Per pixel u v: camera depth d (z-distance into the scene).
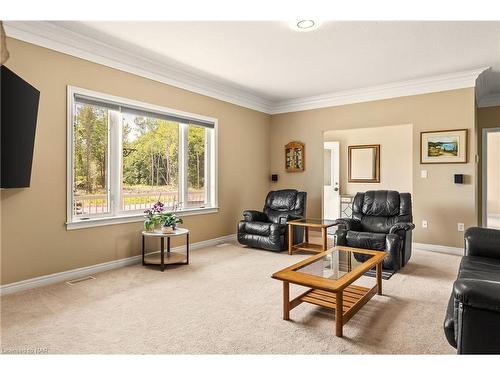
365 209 4.63
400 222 4.14
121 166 4.08
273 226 4.67
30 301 2.84
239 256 4.50
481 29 3.25
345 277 2.35
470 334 1.51
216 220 5.36
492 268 2.44
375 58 4.06
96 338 2.20
